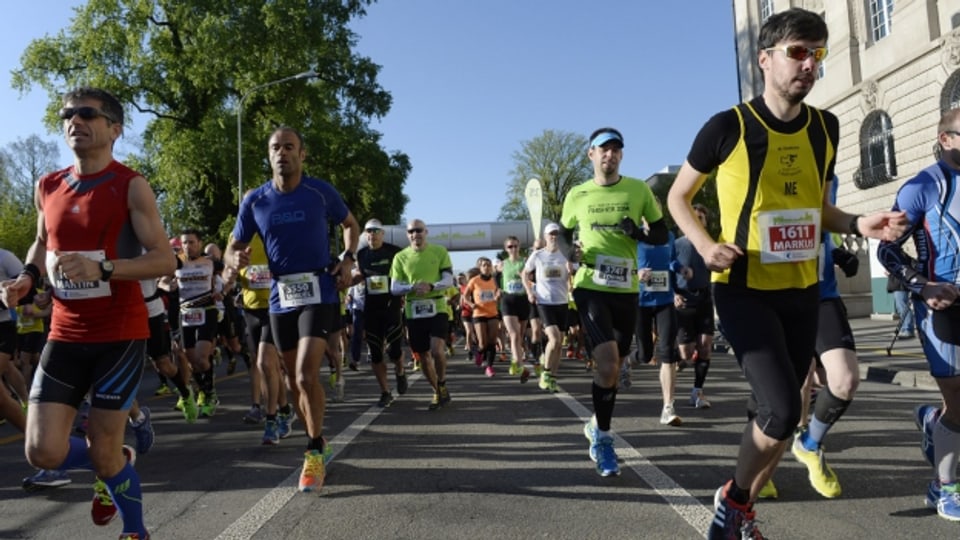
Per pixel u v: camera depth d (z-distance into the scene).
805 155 2.89
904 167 20.38
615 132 4.89
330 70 30.27
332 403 8.34
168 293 7.26
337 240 25.75
